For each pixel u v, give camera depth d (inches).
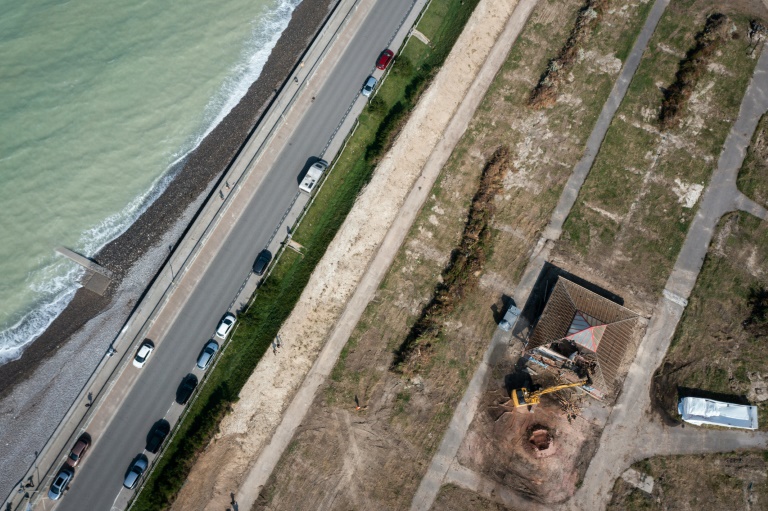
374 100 2198.6
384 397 2047.2
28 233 2241.6
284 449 1980.8
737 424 1998.0
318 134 2185.0
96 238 2225.6
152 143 2335.1
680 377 2089.1
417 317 2123.5
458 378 2071.9
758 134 2319.1
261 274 2038.6
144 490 1877.5
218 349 1979.6
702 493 1990.7
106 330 2090.3
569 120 2320.4
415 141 2213.3
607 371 1983.3
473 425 2036.2
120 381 1941.4
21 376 2055.9
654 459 2017.7
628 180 2267.5
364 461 1993.1
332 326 2075.5
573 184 2257.6
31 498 1827.0
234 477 1939.0
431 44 2330.2
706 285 2171.5
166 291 2014.0
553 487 1993.1
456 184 2242.9
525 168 2272.4
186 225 2206.0
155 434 1900.8
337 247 2089.1
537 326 2030.0
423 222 2197.3
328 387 2039.9
